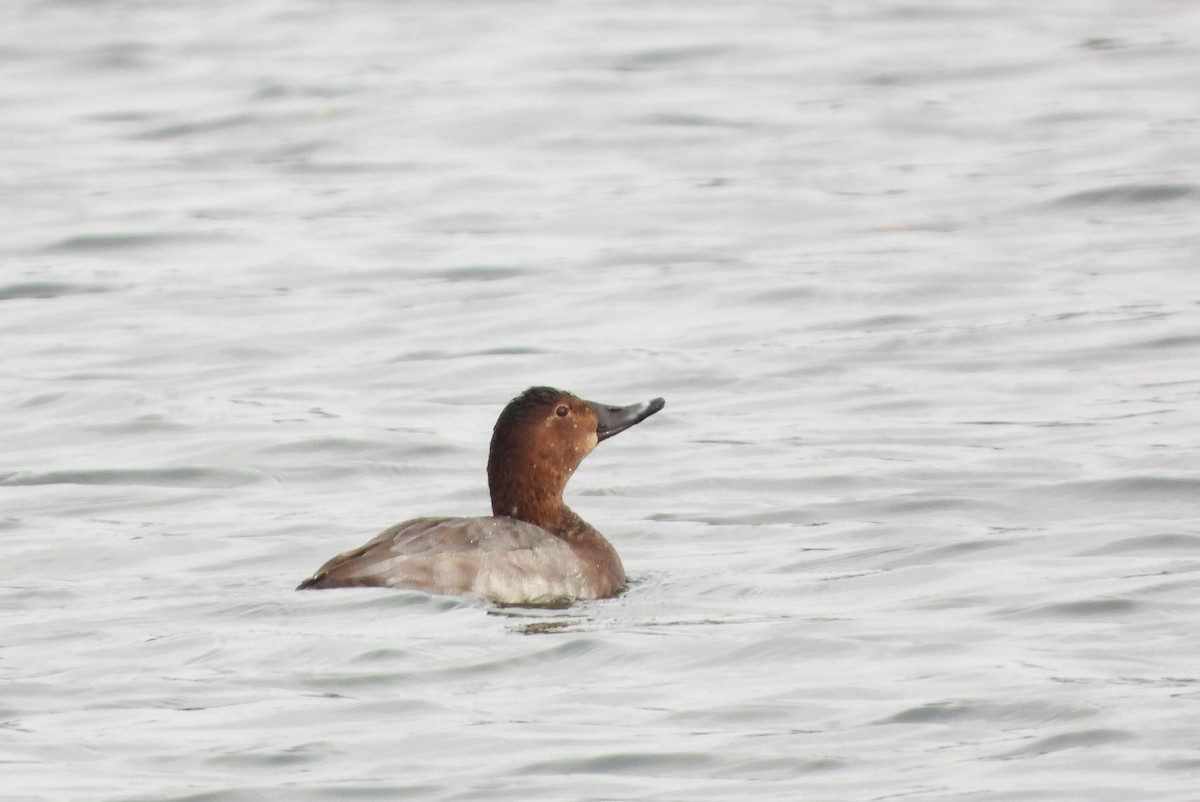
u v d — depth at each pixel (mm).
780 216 25328
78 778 8883
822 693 9953
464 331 20453
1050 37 36188
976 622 11227
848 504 14484
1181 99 30938
